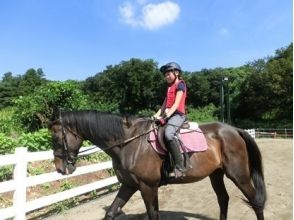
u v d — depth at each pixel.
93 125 5.38
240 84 56.88
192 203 8.10
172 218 7.01
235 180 5.80
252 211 7.27
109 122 5.37
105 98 59.53
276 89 47.31
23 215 6.88
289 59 47.78
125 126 5.43
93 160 11.48
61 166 5.45
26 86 61.03
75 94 16.52
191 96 61.59
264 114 50.47
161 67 5.64
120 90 59.25
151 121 5.53
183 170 5.34
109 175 11.18
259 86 49.72
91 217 7.33
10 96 59.09
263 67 52.47
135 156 5.32
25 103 15.87
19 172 6.84
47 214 7.70
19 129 15.69
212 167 5.71
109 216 5.32
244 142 5.93
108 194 9.52
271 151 17.59
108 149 5.44
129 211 7.65
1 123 15.61
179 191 9.32
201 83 60.44
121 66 60.06
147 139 5.39
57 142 5.48
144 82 58.41
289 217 6.85
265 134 38.66
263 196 5.88
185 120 5.62
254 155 5.95
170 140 5.22
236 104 53.66
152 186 5.37
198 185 9.91
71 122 5.44
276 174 11.09
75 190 8.48
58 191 9.14
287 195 8.41
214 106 59.16
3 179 8.73
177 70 5.56
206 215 7.18
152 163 5.34
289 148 18.80
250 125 49.06
